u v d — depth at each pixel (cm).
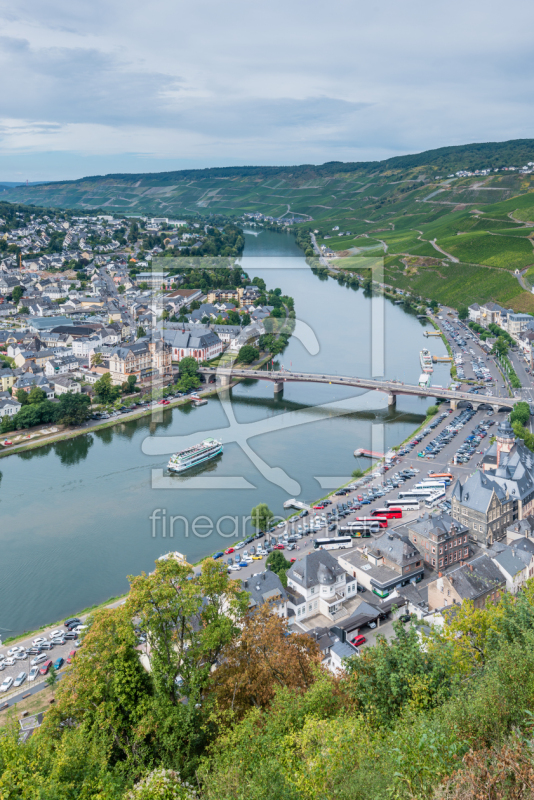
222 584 11138
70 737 9025
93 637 10800
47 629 18438
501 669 7506
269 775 6512
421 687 8256
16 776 8312
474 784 5125
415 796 5175
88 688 10594
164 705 9869
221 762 7931
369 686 8812
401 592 18338
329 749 6488
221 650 11150
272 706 8962
